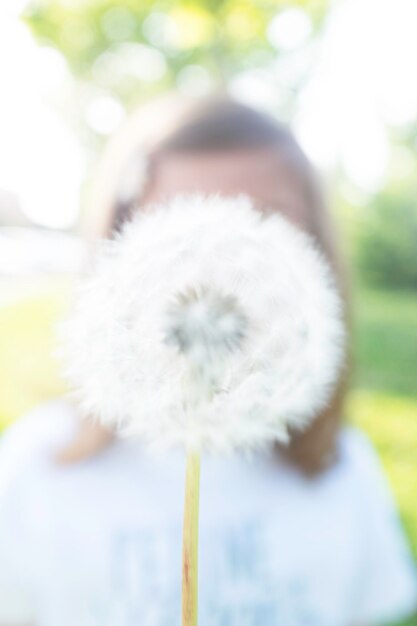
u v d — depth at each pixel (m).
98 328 0.16
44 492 0.27
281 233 0.18
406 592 0.29
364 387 1.04
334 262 0.27
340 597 0.27
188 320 0.16
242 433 0.15
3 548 0.27
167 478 0.27
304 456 0.27
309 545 0.27
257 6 1.43
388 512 0.30
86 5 1.53
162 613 0.26
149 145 0.25
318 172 0.27
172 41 1.59
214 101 0.26
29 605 0.27
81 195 1.84
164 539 0.26
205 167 0.25
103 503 0.27
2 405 0.77
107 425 0.16
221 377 0.15
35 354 0.99
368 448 0.31
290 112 1.71
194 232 0.16
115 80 1.72
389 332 1.50
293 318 0.16
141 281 0.16
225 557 0.26
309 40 1.58
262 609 0.26
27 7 1.50
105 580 0.26
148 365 0.16
